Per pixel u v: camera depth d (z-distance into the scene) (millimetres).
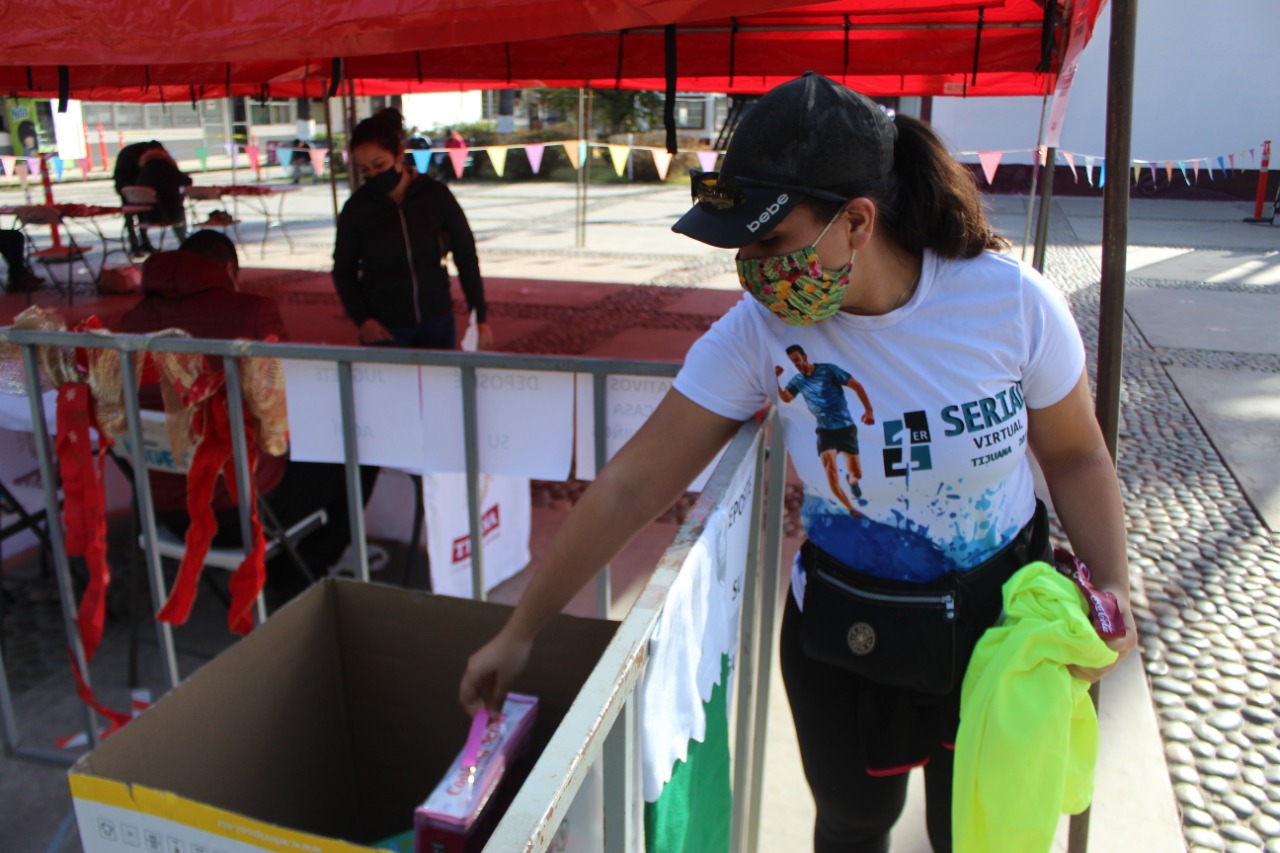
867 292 1325
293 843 1111
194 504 2461
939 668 1480
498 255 13008
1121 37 1673
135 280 11156
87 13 2318
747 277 1294
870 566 1505
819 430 1435
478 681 1482
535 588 1480
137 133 20922
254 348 2277
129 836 1201
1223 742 2965
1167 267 11867
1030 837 1336
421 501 3514
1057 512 1545
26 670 3180
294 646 1724
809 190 1177
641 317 9078
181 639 3389
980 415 1366
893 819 1747
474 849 1472
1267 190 19234
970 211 1337
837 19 3785
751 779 2107
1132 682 3266
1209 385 6867
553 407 2203
